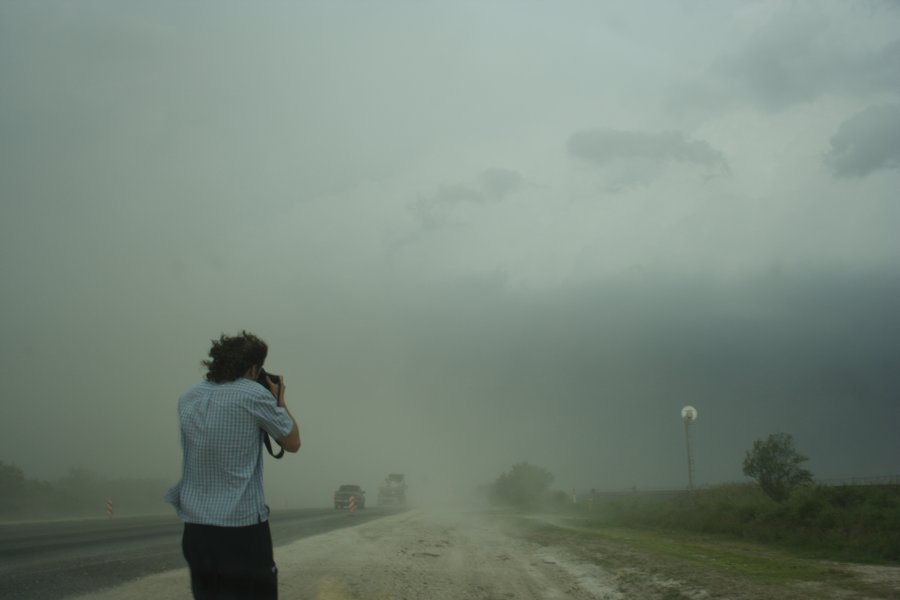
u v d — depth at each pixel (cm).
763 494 3117
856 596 954
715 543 1877
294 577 1145
